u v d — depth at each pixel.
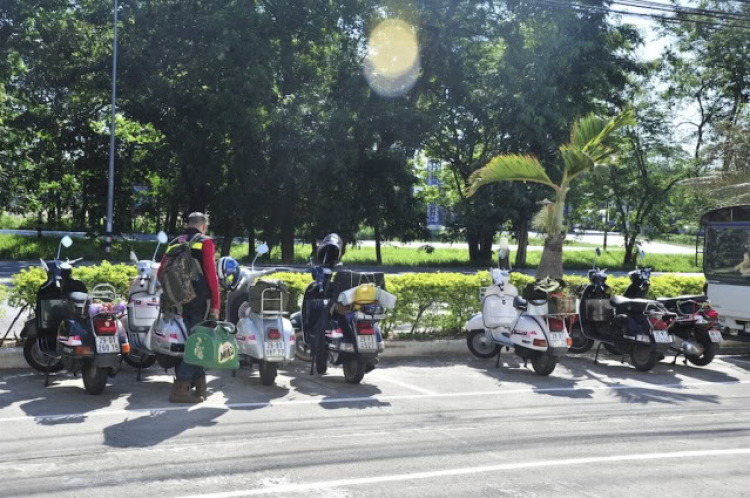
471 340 11.58
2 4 34.47
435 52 38.94
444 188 55.97
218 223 38.16
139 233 61.94
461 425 7.38
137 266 8.92
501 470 5.91
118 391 8.34
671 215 50.50
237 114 33.72
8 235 43.31
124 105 37.12
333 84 37.47
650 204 49.12
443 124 42.56
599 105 44.44
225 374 9.63
